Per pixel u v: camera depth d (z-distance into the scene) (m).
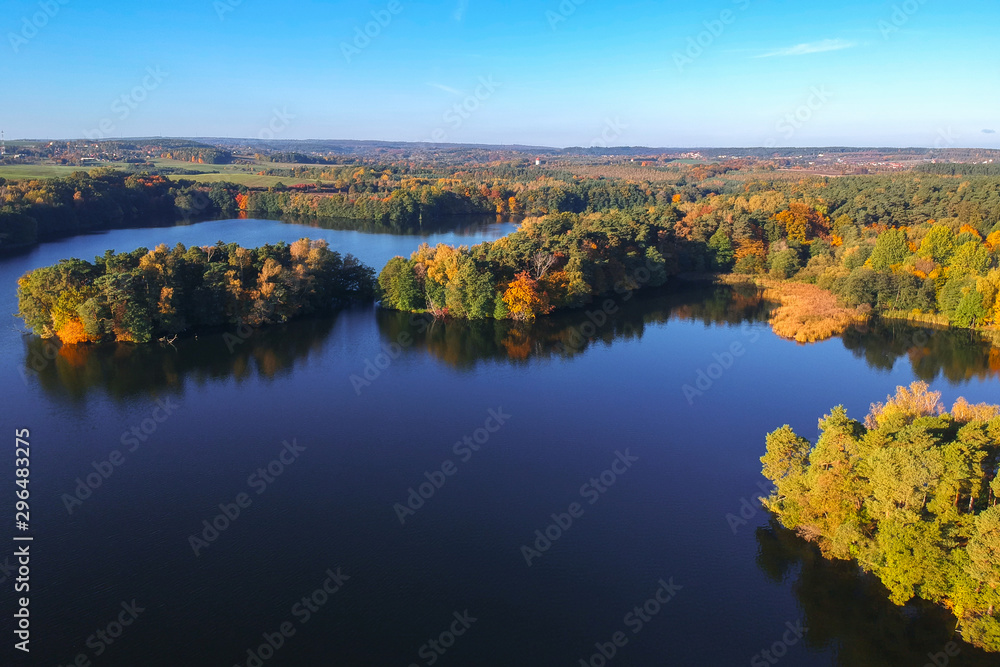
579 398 85.88
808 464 56.28
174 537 55.97
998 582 39.53
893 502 45.72
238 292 112.88
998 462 46.06
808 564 52.44
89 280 105.44
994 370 93.38
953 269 117.75
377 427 77.19
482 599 49.06
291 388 88.94
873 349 103.75
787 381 90.94
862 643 44.41
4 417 78.19
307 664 42.59
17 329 109.81
